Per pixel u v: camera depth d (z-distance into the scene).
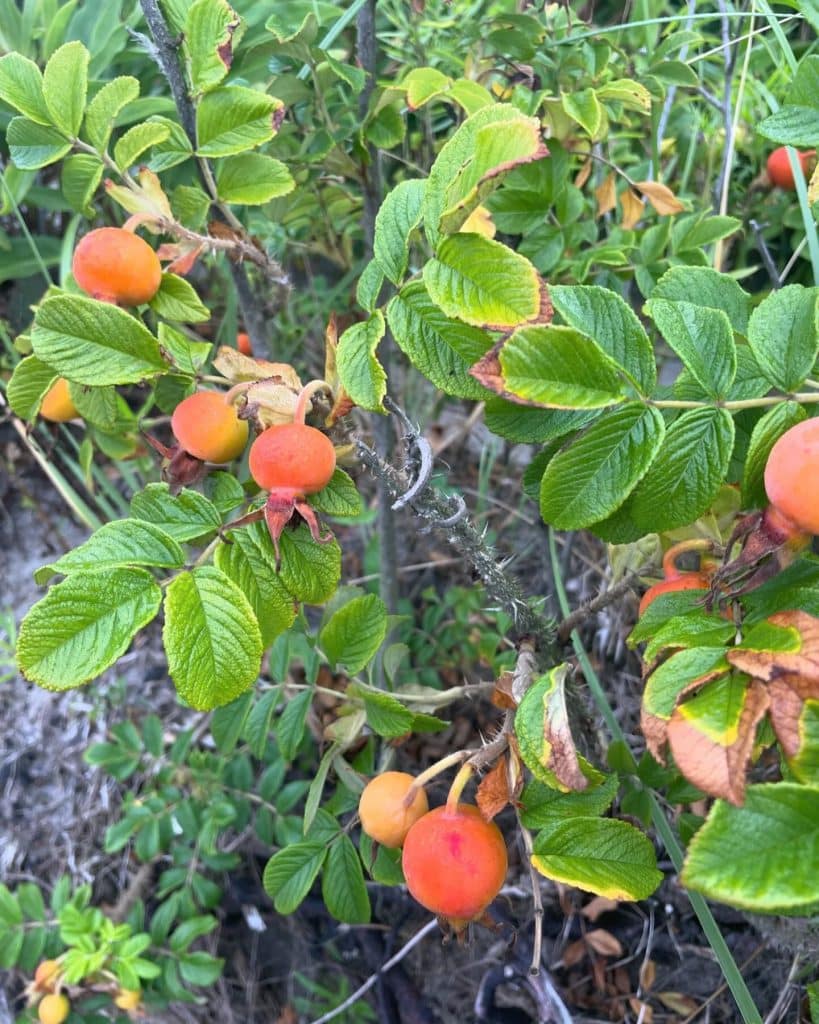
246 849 0.41
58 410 0.29
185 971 0.35
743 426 0.20
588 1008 0.34
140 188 0.25
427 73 0.28
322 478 0.19
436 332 0.18
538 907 0.18
